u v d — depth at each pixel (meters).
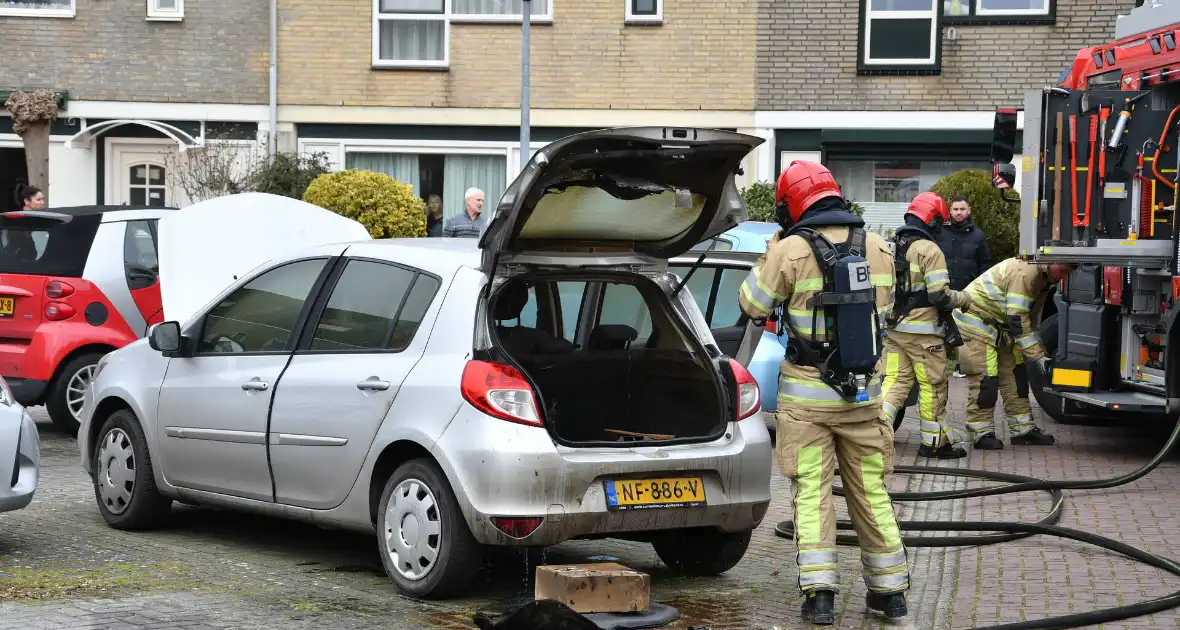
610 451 6.09
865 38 18.70
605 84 19.06
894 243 10.31
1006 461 10.57
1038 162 10.56
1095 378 10.92
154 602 6.11
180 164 18.64
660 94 19.02
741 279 10.93
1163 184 10.52
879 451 6.04
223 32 19.25
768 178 18.95
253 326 7.22
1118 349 11.04
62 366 11.28
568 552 7.41
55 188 19.47
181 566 6.88
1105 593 6.36
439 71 19.19
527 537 5.90
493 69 19.16
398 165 19.50
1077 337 11.55
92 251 11.41
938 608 6.21
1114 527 7.95
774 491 9.37
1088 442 11.69
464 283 6.30
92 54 19.31
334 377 6.61
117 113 19.36
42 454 10.54
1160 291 10.56
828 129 18.81
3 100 19.36
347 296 6.82
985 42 18.53
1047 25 18.42
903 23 18.64
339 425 6.52
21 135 18.62
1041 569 6.91
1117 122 10.52
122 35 19.30
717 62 18.92
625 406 6.86
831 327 5.89
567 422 6.77
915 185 18.92
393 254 6.73
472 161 19.44
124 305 11.45
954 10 18.58
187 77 19.30
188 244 10.88
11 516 8.12
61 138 19.39
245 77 19.30
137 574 6.68
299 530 7.88
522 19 17.45
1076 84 11.48
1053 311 13.52
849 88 18.78
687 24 18.91
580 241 6.62
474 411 5.97
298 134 19.44
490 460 5.88
